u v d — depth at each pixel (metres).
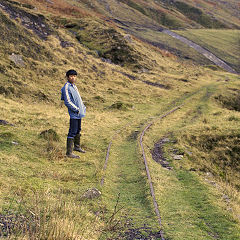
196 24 93.81
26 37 26.75
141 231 4.30
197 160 11.08
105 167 7.66
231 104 29.47
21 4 36.78
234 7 134.75
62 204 4.60
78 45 34.78
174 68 42.88
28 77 21.52
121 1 94.38
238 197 6.82
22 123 11.28
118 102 20.62
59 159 7.79
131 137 12.54
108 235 4.06
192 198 6.28
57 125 12.23
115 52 37.41
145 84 30.84
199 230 4.55
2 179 5.36
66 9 50.28
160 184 6.84
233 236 4.42
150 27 73.12
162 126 15.38
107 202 5.34
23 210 4.23
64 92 7.64
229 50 66.94
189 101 25.58
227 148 12.34
